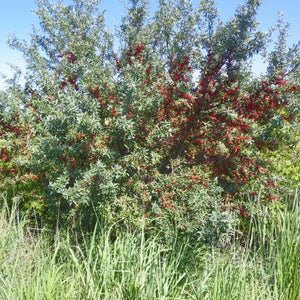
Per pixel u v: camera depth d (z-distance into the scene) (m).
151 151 5.53
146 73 5.80
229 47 5.74
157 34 6.54
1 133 6.74
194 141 6.11
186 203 5.38
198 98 5.81
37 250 4.37
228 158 5.89
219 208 5.12
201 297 3.66
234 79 5.79
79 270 3.74
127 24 6.40
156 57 5.90
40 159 5.50
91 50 6.35
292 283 3.91
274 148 6.09
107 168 5.36
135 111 5.37
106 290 3.58
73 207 5.52
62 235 5.21
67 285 3.74
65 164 5.48
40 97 6.73
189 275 4.21
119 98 5.51
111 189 4.95
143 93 5.38
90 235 5.15
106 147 5.29
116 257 4.14
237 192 5.94
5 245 4.20
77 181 5.07
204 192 5.11
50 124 5.23
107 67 5.73
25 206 6.32
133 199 5.23
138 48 6.19
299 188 6.14
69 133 5.27
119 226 5.22
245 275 3.81
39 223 6.15
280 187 5.88
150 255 4.02
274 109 5.78
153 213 5.26
